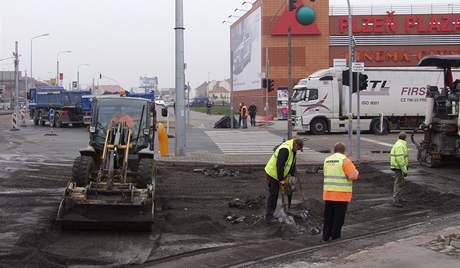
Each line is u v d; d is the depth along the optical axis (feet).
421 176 61.72
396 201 46.29
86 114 145.59
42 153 81.82
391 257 26.89
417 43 194.08
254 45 213.87
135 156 40.98
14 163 68.69
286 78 195.83
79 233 35.45
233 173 64.03
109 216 35.68
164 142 78.38
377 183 58.34
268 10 196.24
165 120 136.05
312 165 70.74
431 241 30.07
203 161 72.49
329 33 195.42
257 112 210.18
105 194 36.01
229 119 148.56
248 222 39.29
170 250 31.73
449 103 67.82
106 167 38.32
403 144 46.24
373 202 48.03
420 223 38.65
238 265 28.32
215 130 137.90
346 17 194.70
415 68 123.13
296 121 124.06
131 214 35.99
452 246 28.73
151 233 35.94
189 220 39.40
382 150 88.99
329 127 123.54
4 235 33.27
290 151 38.65
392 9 194.49
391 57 194.29
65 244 32.76
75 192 35.65
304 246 32.71
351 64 76.89
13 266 27.25
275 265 27.45
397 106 123.44
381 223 39.78
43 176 58.18
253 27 216.13
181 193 51.08
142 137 42.83
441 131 67.31
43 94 155.63
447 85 72.69
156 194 50.11
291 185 39.45
